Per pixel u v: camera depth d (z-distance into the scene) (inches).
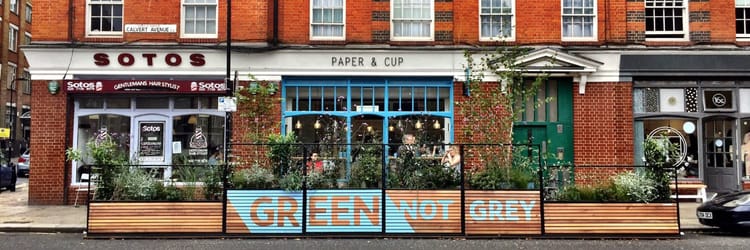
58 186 576.1
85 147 584.7
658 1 613.9
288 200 409.7
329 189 410.6
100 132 586.9
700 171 597.6
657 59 593.6
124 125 590.2
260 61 588.7
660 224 410.3
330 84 599.2
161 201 406.3
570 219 408.5
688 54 593.3
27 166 1038.4
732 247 375.6
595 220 408.5
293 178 406.9
